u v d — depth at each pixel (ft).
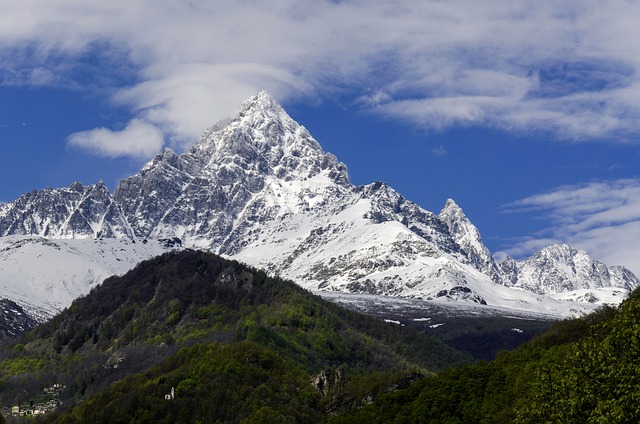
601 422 483.10
